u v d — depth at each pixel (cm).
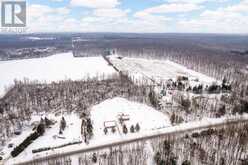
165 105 9206
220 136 6328
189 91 11131
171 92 10944
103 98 10312
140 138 6625
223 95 10156
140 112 8638
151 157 5684
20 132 7056
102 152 5912
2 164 5447
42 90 11631
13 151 5788
